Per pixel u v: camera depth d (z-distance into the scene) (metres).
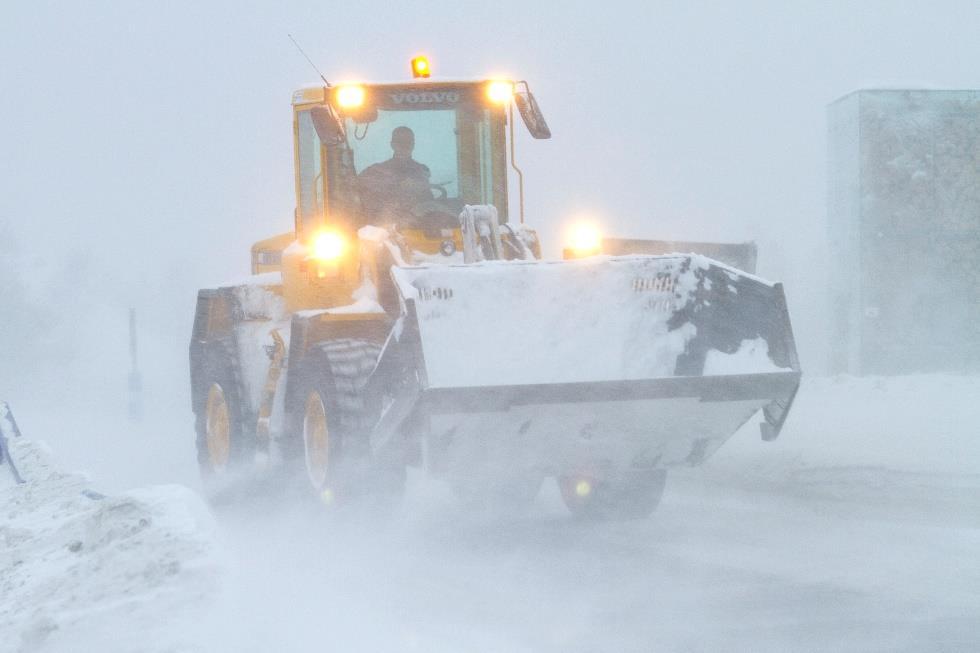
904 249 61.09
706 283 19.44
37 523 23.55
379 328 20.92
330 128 21.83
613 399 18.14
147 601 14.11
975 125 61.34
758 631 13.17
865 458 24.94
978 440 26.22
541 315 18.75
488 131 24.06
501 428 18.27
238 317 25.66
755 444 28.52
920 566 16.30
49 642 13.47
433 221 23.62
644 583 15.89
